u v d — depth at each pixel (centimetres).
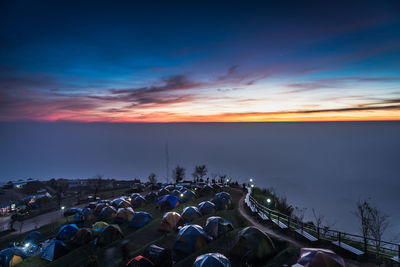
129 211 3500
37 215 5669
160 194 4856
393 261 1348
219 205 3428
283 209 3291
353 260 1489
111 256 2145
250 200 3581
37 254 2697
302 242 1805
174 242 2217
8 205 6662
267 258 1661
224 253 1788
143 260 1700
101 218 3750
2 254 2586
